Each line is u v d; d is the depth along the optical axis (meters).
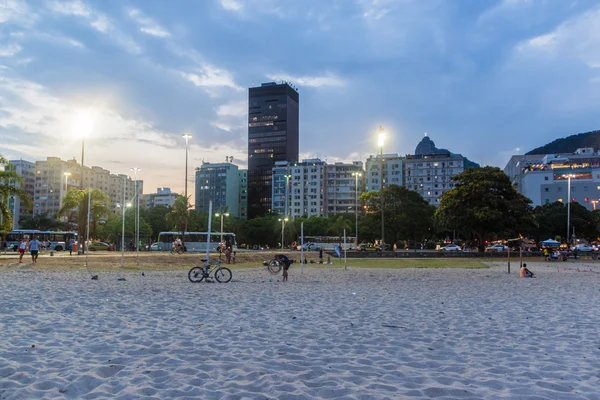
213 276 22.33
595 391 5.56
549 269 35.50
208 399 5.19
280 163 170.25
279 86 191.38
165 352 7.43
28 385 5.61
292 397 5.24
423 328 9.84
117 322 10.16
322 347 7.93
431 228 85.44
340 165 157.38
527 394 5.42
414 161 159.88
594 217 87.06
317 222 112.06
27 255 43.44
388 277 26.34
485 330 9.65
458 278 25.72
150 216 107.75
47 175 155.00
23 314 11.01
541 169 117.44
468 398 5.27
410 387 5.68
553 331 9.57
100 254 47.53
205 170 179.88
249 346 7.96
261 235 112.06
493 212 54.19
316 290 18.27
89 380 5.80
